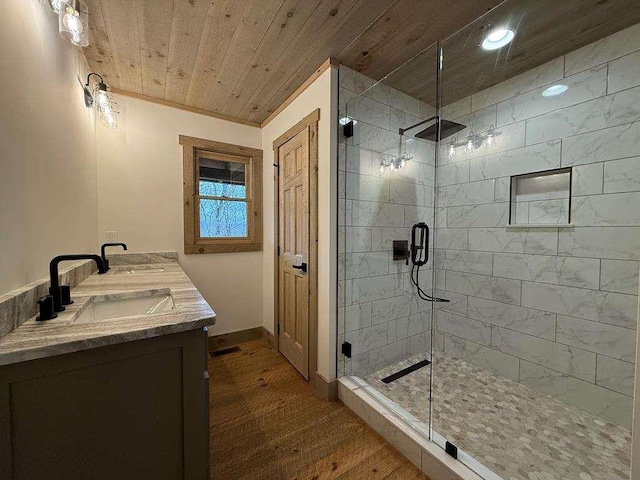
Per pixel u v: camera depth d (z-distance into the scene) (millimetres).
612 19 1498
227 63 1888
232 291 2811
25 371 717
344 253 1975
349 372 2023
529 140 2004
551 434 1519
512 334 2123
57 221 1312
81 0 1306
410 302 2379
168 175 2455
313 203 2002
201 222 2678
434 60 1866
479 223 2328
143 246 2363
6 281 846
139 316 977
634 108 1539
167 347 919
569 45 1723
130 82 2133
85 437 806
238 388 2035
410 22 1516
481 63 1896
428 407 1735
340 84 1894
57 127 1319
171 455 942
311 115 2002
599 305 1697
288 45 1703
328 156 1876
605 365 1669
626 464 1319
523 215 2076
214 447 1474
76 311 1018
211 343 2691
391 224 2230
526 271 2047
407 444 1421
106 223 2199
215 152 2730
